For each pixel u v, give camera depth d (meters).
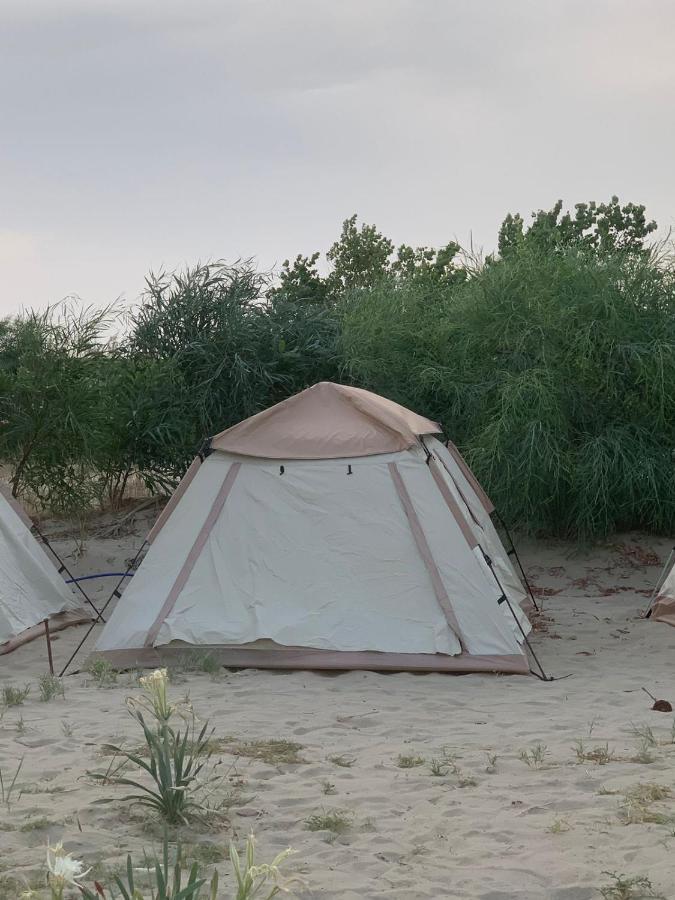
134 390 14.77
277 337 15.40
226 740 6.02
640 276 12.97
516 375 12.73
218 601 8.20
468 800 4.96
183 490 8.56
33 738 6.01
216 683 7.57
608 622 10.08
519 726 6.47
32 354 13.42
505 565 10.12
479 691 7.43
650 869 4.04
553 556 12.66
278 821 4.61
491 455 12.45
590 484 12.04
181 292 15.88
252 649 8.05
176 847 4.20
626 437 12.52
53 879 2.39
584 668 8.29
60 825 4.36
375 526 8.25
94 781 5.08
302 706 6.95
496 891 3.86
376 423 8.57
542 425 12.20
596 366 12.57
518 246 14.17
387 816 4.73
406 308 14.72
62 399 13.52
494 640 8.01
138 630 8.11
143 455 15.20
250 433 8.61
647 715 6.73
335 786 5.18
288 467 8.45
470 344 13.39
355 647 7.96
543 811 4.79
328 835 4.45
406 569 8.16
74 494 14.27
